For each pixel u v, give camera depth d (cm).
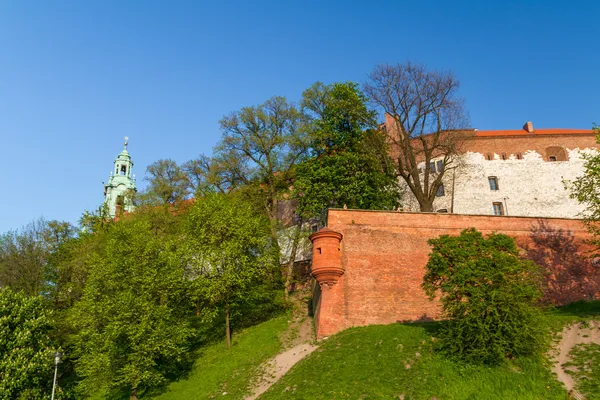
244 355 2878
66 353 3494
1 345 2606
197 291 3070
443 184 4841
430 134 4519
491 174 4884
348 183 3741
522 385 1916
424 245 3069
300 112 4306
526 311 2059
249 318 3534
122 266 2905
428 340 2302
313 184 3809
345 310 2823
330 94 4109
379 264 2964
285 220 4997
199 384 2636
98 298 2873
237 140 4312
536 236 3244
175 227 4238
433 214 3172
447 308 2225
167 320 2859
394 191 4078
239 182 4431
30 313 2845
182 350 2795
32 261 4116
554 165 4928
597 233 3097
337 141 4019
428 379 2022
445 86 4109
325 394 2058
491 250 2208
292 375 2356
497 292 2062
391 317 2844
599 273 3234
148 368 2673
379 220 3097
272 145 4275
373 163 3794
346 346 2461
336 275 2852
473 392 1917
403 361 2175
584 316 2459
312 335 2917
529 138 5056
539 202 4788
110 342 2630
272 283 3762
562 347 2173
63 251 4250
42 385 2689
